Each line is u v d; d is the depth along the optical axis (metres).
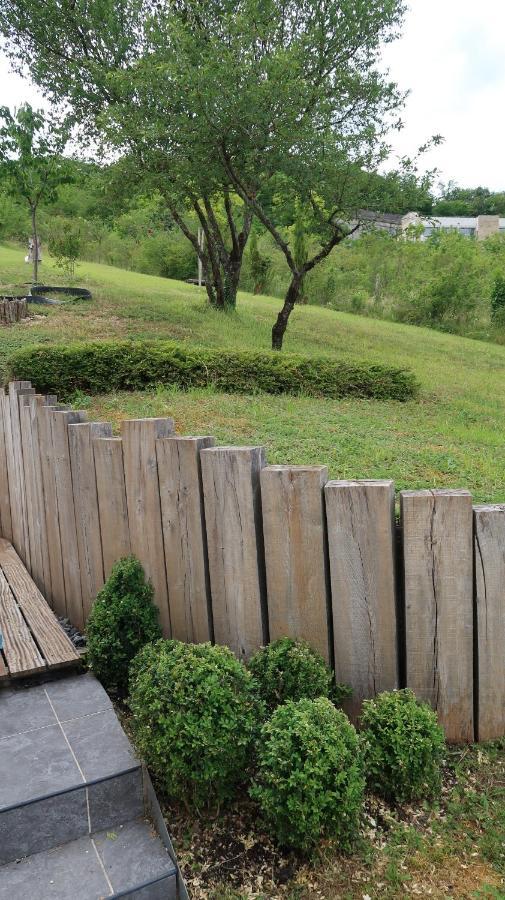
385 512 2.86
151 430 3.49
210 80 10.10
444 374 13.16
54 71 14.54
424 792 2.65
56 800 2.52
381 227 14.38
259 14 11.47
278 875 2.38
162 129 10.60
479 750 2.90
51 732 2.92
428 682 2.94
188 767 2.48
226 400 8.20
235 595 3.25
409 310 25.75
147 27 11.35
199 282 26.19
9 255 29.66
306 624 3.07
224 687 2.57
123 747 2.80
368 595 2.94
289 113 10.55
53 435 4.43
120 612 3.38
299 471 2.97
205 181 12.22
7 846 2.46
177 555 3.48
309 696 2.77
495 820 2.53
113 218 17.64
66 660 3.38
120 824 2.65
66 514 4.38
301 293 26.81
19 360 8.73
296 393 9.24
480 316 25.11
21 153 16.55
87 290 17.41
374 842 2.49
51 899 2.26
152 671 2.67
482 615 2.86
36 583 5.11
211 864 2.43
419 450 6.08
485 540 2.81
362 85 11.98
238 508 3.15
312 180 11.30
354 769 2.38
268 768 2.44
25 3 13.65
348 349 15.16
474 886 2.29
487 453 6.24
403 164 11.98
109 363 8.97
